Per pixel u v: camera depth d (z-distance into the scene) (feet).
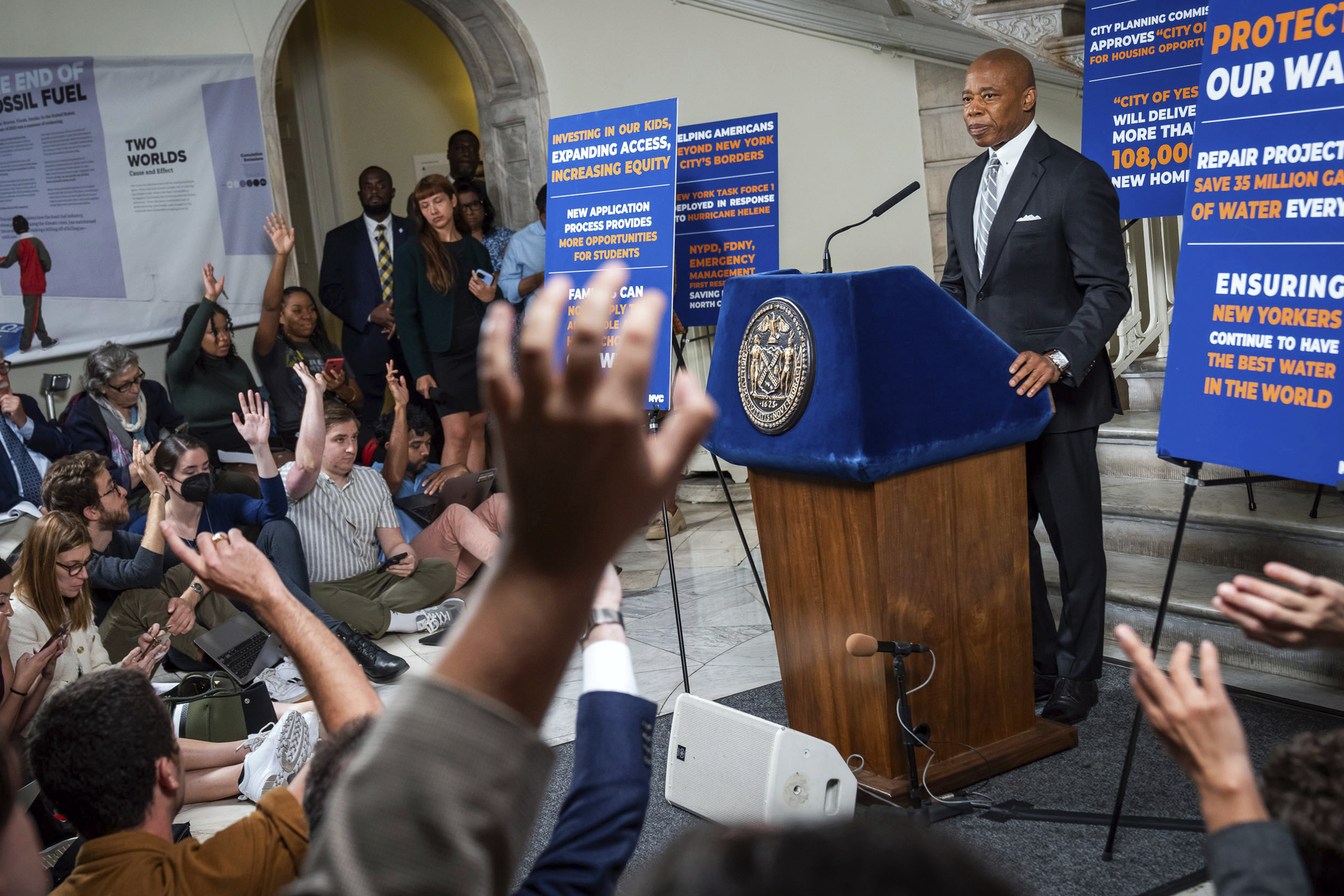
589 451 1.20
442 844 1.31
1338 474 6.68
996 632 8.86
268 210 17.10
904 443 7.91
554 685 1.36
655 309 1.21
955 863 1.08
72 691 4.92
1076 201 9.47
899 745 8.42
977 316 10.18
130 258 16.08
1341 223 6.57
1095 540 9.78
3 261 15.23
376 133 23.00
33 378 15.53
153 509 12.28
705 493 19.30
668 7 18.75
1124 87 13.98
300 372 13.55
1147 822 7.76
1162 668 10.60
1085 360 9.02
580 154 11.94
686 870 1.13
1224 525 11.67
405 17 22.95
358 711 3.63
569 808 2.89
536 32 18.62
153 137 16.11
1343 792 3.07
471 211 18.71
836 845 1.09
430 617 13.78
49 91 15.30
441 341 17.35
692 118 19.04
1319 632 3.63
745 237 15.70
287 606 3.74
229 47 16.60
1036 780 8.70
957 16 17.16
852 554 8.30
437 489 16.10
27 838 1.97
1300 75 6.68
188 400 15.38
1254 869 2.78
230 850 4.66
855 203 19.15
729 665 11.92
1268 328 6.97
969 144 18.56
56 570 10.01
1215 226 7.20
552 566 1.30
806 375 8.09
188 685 10.59
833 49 18.72
